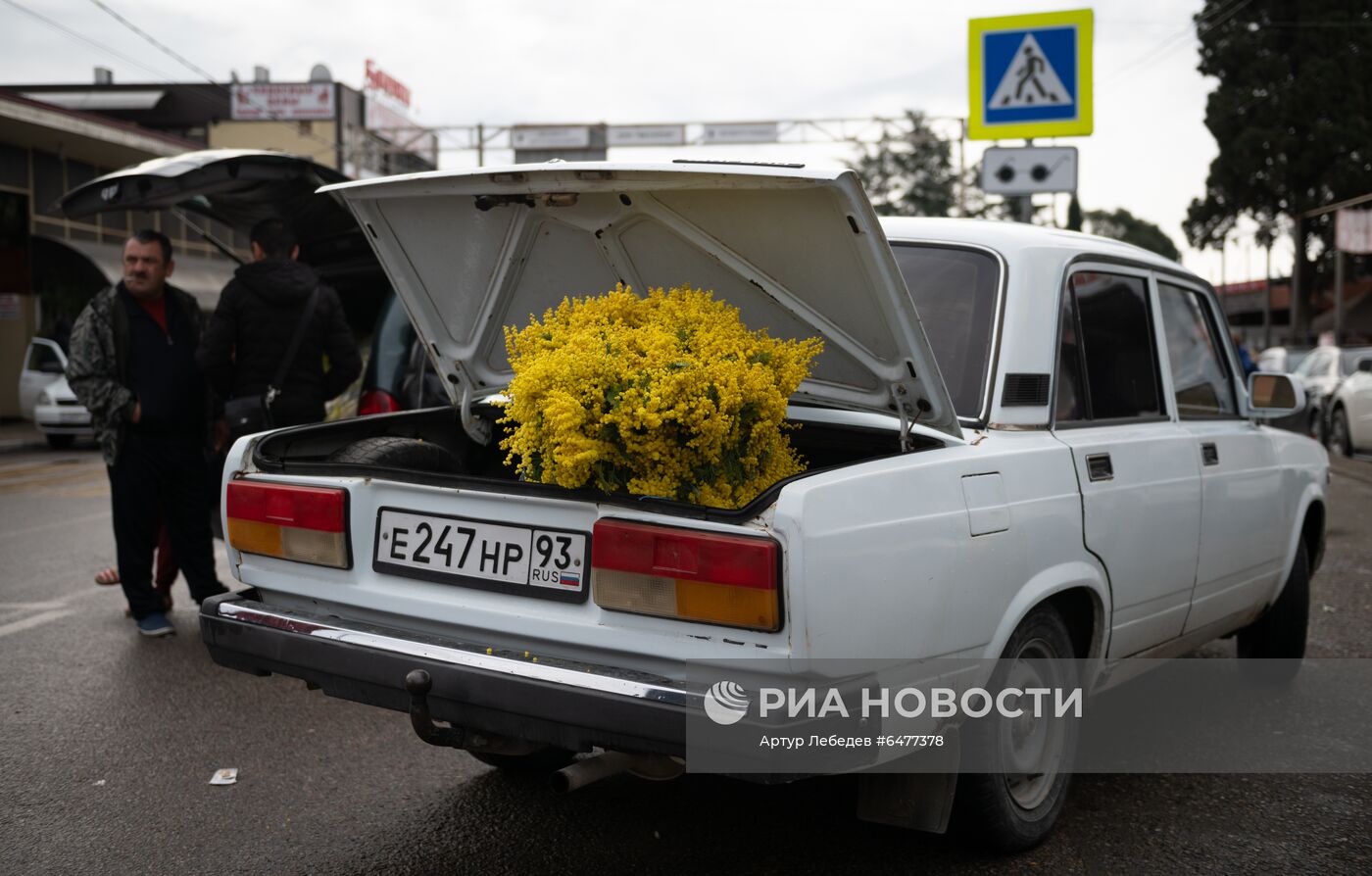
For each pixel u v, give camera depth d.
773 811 3.60
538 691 2.59
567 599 2.72
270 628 3.01
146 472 5.57
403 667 2.78
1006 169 10.84
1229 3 44.50
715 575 2.46
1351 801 3.71
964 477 2.88
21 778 3.88
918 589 2.67
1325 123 42.59
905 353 2.90
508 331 3.33
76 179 25.88
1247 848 3.34
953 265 3.53
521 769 3.92
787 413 3.34
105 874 3.17
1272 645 4.89
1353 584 7.10
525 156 31.80
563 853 3.29
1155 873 3.17
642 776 2.74
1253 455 4.43
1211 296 4.61
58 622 6.04
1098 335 3.71
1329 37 42.91
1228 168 44.31
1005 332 3.31
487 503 2.87
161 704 4.69
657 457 2.74
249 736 4.31
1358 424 15.91
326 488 3.08
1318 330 48.91
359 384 6.30
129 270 5.45
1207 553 4.00
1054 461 3.21
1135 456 3.58
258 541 3.20
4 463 16.27
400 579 3.00
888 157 57.94
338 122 41.25
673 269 3.21
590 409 2.77
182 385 5.56
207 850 3.33
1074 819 3.55
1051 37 11.40
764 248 2.93
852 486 2.55
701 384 2.75
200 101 41.69
